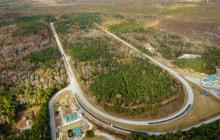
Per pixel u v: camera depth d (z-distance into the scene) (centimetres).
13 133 19275
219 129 17662
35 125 18925
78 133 18850
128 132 19025
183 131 17950
